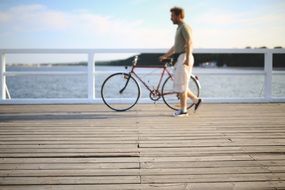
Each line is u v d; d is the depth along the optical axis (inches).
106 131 178.9
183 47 212.2
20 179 114.0
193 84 245.6
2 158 135.0
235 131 178.4
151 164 127.6
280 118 214.2
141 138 164.2
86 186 108.4
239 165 126.3
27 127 189.2
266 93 289.6
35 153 141.0
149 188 106.6
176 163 128.4
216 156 136.6
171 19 214.5
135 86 244.2
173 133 173.9
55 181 112.3
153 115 225.3
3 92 279.3
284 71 289.7
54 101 278.4
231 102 284.5
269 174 117.6
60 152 142.3
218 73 284.8
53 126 191.5
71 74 279.4
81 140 161.0
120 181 112.0
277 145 152.5
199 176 115.8
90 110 245.8
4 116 222.5
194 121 204.4
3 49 275.0
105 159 133.6
